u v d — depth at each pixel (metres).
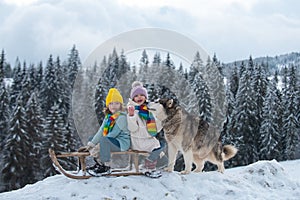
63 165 21.39
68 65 47.34
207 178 5.24
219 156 5.65
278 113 30.06
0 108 30.02
